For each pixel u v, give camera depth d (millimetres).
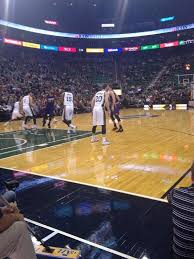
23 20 33281
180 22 37344
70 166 6137
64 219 3584
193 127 12344
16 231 1916
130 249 2871
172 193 2561
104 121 8641
